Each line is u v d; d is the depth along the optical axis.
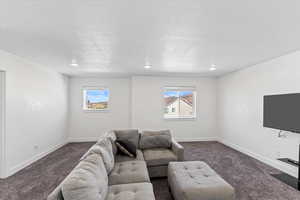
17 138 3.13
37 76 3.75
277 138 3.22
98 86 5.62
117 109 5.70
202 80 5.64
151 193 1.67
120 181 1.96
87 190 1.25
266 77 3.47
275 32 2.05
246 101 4.14
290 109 2.71
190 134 5.61
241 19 1.73
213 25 1.86
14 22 1.78
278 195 2.32
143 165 2.43
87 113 5.60
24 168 3.27
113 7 1.50
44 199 2.26
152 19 1.73
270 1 1.41
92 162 1.68
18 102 3.15
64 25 1.85
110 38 2.23
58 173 3.06
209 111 5.68
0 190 2.48
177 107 5.68
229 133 4.91
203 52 2.86
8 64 2.90
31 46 2.55
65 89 5.24
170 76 5.47
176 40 2.31
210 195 1.78
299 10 1.55
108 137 2.73
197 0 1.40
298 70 2.78
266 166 3.34
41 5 1.46
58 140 4.78
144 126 5.39
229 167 3.30
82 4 1.45
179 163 2.48
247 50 2.76
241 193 2.37
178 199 1.90
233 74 4.70
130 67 4.11
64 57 3.19
